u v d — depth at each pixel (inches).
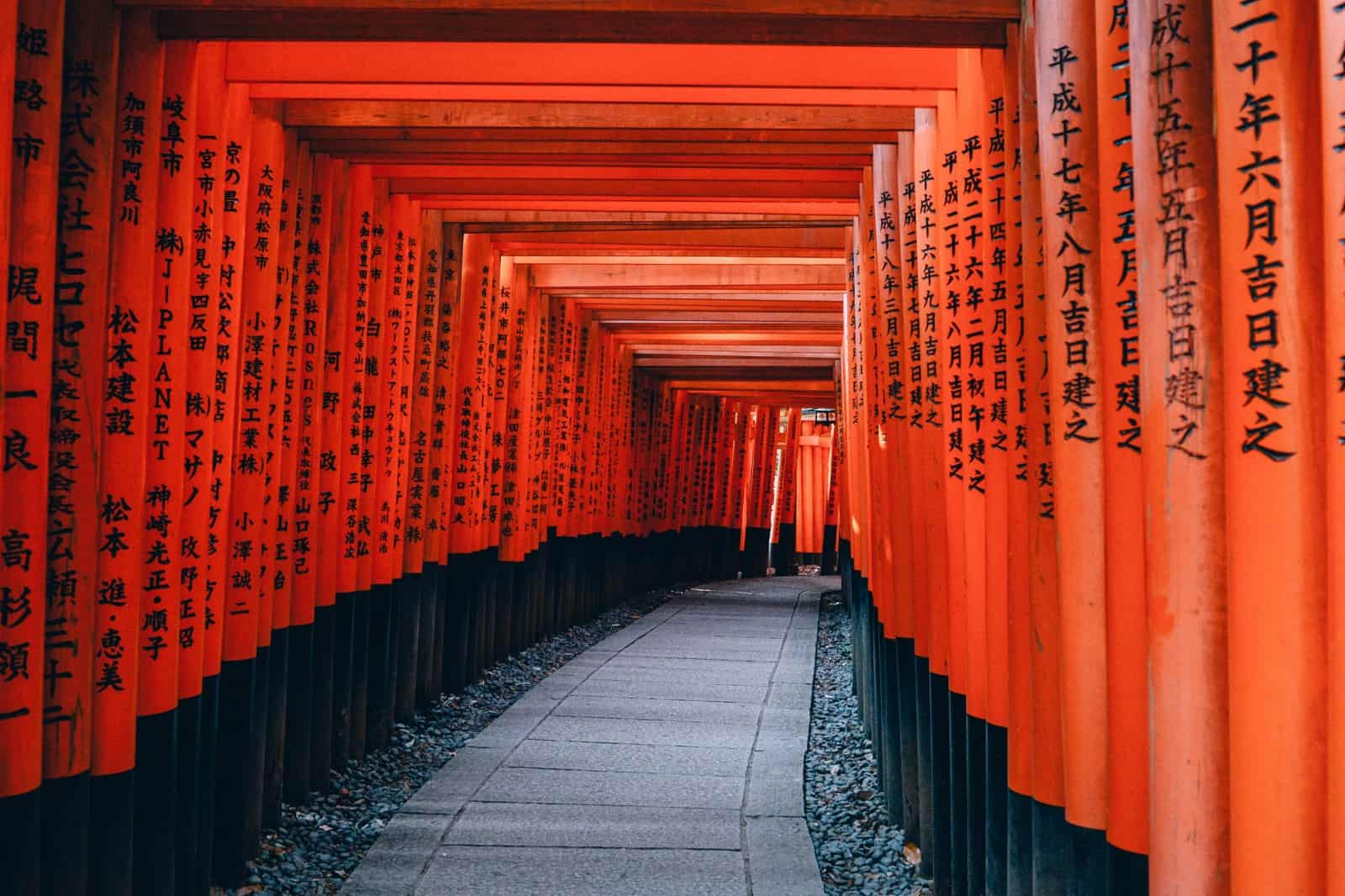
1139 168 97.1
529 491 434.6
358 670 269.9
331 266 244.2
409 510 307.7
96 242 140.9
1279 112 79.4
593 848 203.2
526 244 350.0
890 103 176.2
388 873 188.9
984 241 155.0
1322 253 78.5
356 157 239.3
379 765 267.9
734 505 838.5
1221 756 89.9
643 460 666.8
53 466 137.4
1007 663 148.9
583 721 311.9
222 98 175.9
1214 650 90.0
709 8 142.5
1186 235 91.7
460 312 331.0
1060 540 119.7
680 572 770.2
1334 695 73.2
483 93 186.7
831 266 383.2
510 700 349.4
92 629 142.1
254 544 198.7
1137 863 106.5
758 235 333.7
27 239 127.3
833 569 900.6
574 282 410.6
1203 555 90.6
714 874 190.5
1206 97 91.5
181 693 171.0
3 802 125.5
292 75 180.2
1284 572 79.3
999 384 149.4
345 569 257.3
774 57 177.8
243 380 197.9
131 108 150.3
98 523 145.9
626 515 639.1
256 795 201.8
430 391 312.3
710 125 207.6
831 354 584.4
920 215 185.8
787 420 932.6
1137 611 106.8
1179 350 92.1
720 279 393.4
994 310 149.7
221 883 190.1
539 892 180.5
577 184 267.7
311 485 234.7
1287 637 79.3
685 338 553.9
